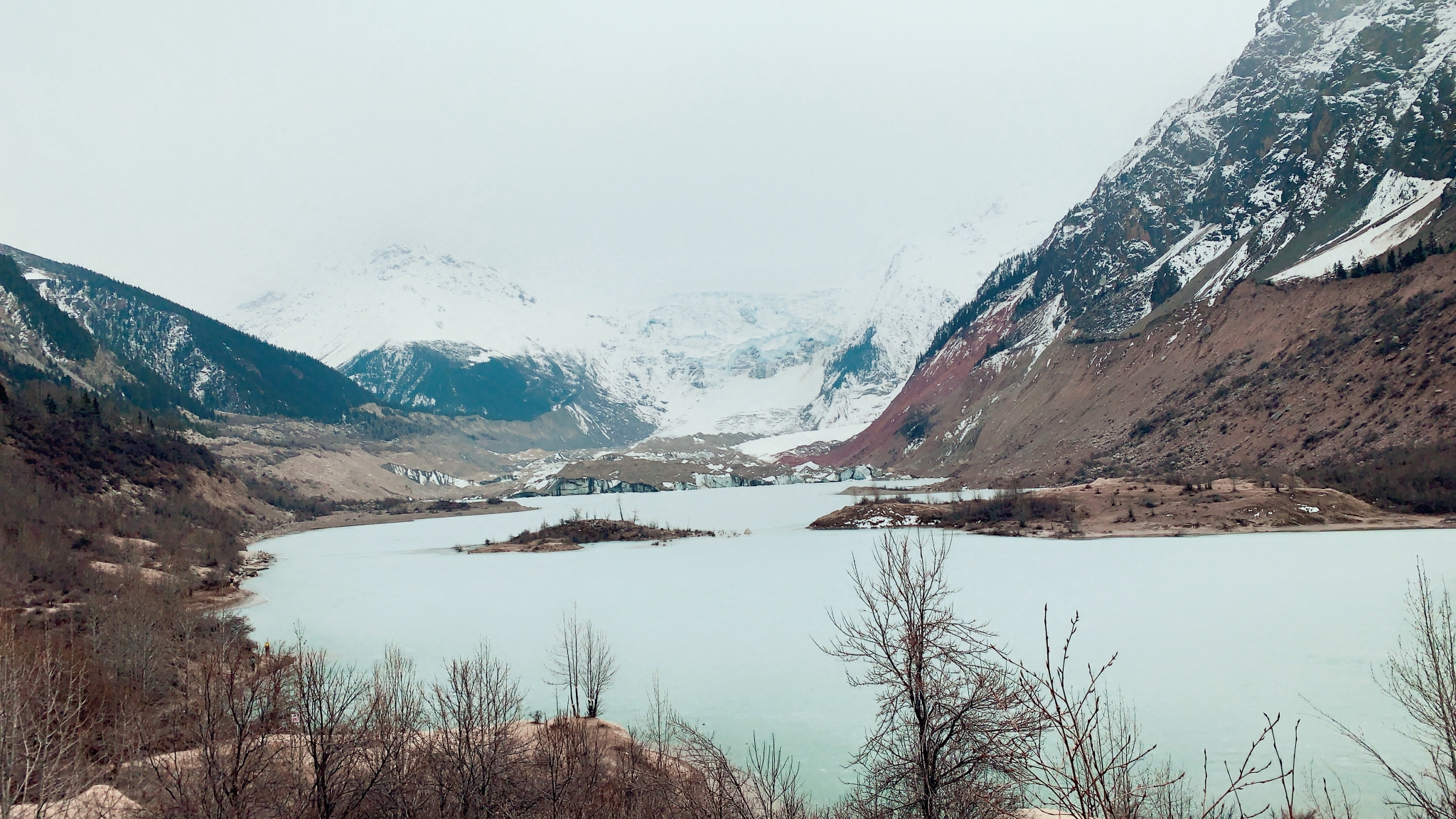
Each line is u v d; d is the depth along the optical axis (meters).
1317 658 51.34
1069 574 86.44
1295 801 32.19
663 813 28.88
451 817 27.77
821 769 39.03
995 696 21.20
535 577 109.81
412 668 55.16
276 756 28.19
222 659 34.00
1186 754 38.34
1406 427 121.25
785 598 84.62
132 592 59.94
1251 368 164.62
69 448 131.12
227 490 183.75
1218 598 71.12
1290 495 117.06
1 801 24.17
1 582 69.31
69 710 29.95
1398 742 37.53
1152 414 178.00
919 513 146.88
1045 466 189.50
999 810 20.59
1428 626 25.16
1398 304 142.38
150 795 26.56
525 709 49.59
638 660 61.75
